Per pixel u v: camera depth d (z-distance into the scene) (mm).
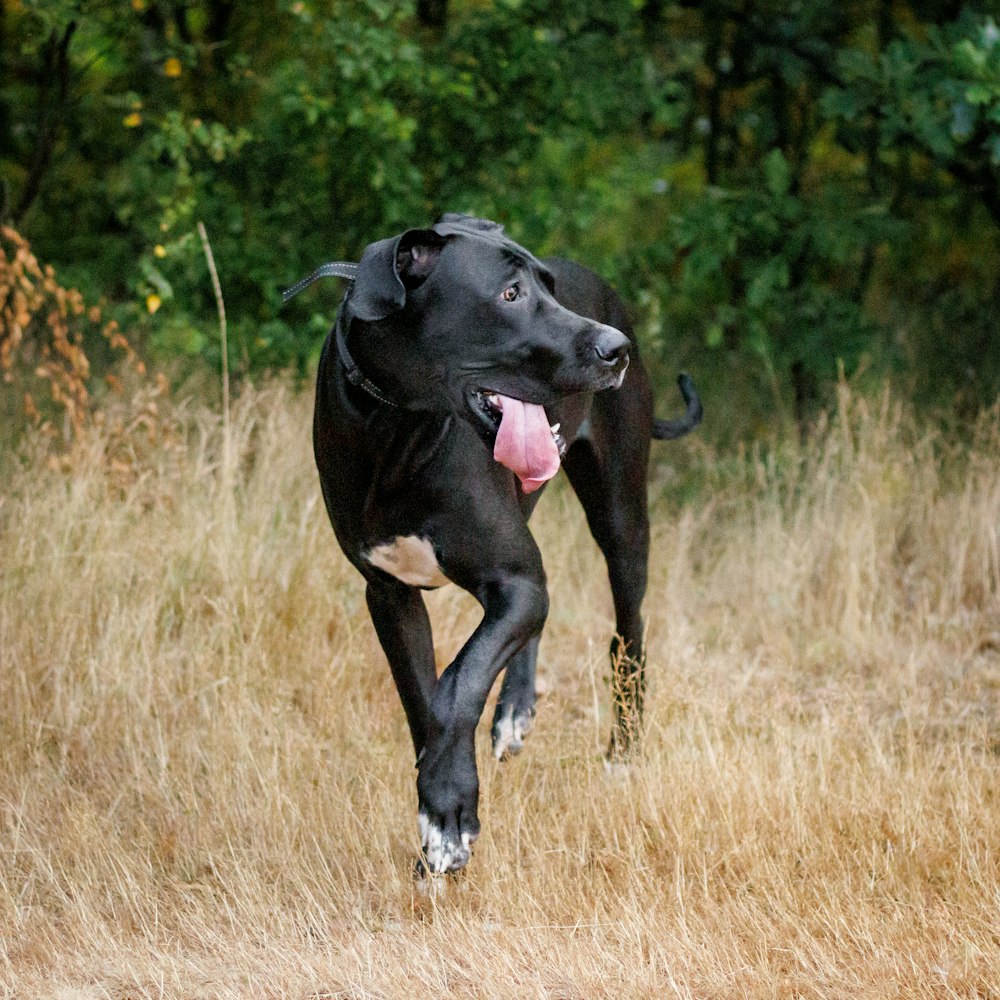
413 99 12914
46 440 10656
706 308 15734
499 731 7961
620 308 8680
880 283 17531
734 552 11781
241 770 7789
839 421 13359
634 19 13719
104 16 12570
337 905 6844
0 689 8641
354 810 7602
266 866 7164
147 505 10547
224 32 14609
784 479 12672
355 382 6418
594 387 6199
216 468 11273
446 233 6184
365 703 8984
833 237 12766
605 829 7398
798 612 11000
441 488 6520
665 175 17734
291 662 9312
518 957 6227
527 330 6180
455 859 6254
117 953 6340
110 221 15031
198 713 8695
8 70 15711
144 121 14375
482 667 6371
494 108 12984
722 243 12906
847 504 11648
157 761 8148
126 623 9242
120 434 10797
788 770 7668
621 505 8570
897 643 10711
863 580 11102
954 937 6238
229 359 12625
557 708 9039
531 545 6738
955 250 17078
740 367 14875
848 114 12359
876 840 7195
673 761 7754
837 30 14445
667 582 11219
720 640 10664
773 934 6316
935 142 11875
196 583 9852
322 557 10047
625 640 8766
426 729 6918
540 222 12922
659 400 14750
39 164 13523
